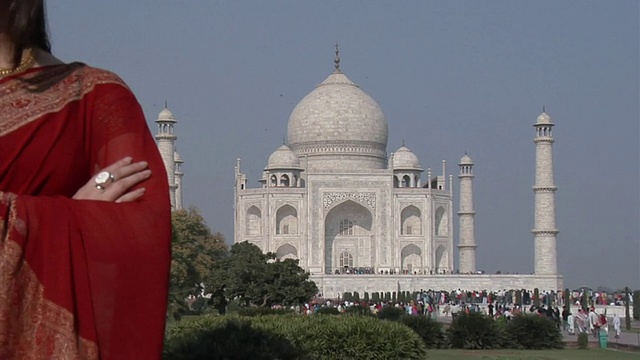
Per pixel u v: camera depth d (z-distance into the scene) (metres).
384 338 46.25
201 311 131.62
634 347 92.62
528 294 179.75
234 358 35.16
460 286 195.25
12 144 9.76
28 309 9.33
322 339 45.53
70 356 9.24
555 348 91.00
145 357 9.54
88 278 9.40
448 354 79.75
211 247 175.62
